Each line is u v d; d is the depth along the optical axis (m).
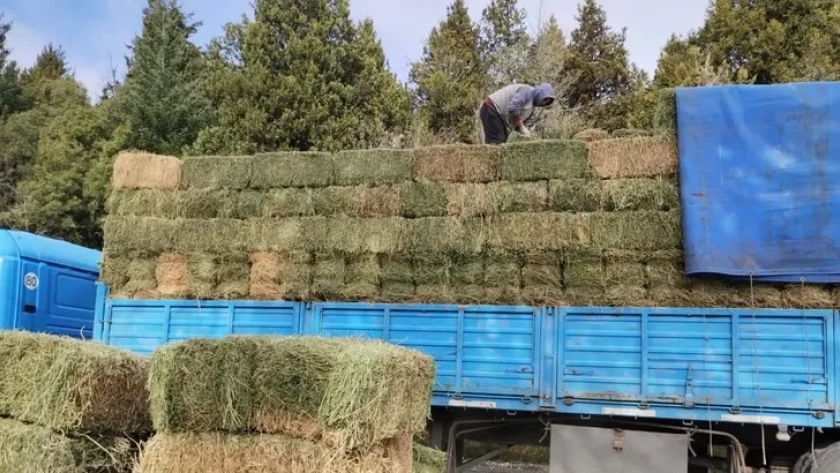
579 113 23.39
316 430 4.87
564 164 7.26
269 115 23.11
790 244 6.33
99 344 5.57
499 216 7.38
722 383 6.38
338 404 4.76
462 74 26.91
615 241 6.93
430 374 5.65
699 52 22.09
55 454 4.98
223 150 22.77
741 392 6.31
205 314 8.25
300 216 8.07
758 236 6.41
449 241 7.47
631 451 6.84
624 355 6.72
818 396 6.12
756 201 6.47
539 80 22.48
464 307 7.27
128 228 8.60
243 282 8.21
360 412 4.76
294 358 4.90
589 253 6.99
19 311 9.44
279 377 4.90
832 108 6.46
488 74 25.23
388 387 4.94
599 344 6.81
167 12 29.81
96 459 5.22
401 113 24.23
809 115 6.49
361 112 23.94
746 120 6.63
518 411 7.21
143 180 8.69
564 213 7.18
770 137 6.55
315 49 23.53
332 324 7.76
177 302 8.34
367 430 4.81
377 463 4.94
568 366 6.87
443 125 25.08
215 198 8.39
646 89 23.78
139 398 5.48
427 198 7.64
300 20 24.00
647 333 6.66
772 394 6.23
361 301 7.75
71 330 10.29
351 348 5.02
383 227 7.71
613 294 6.87
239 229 8.25
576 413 6.92
